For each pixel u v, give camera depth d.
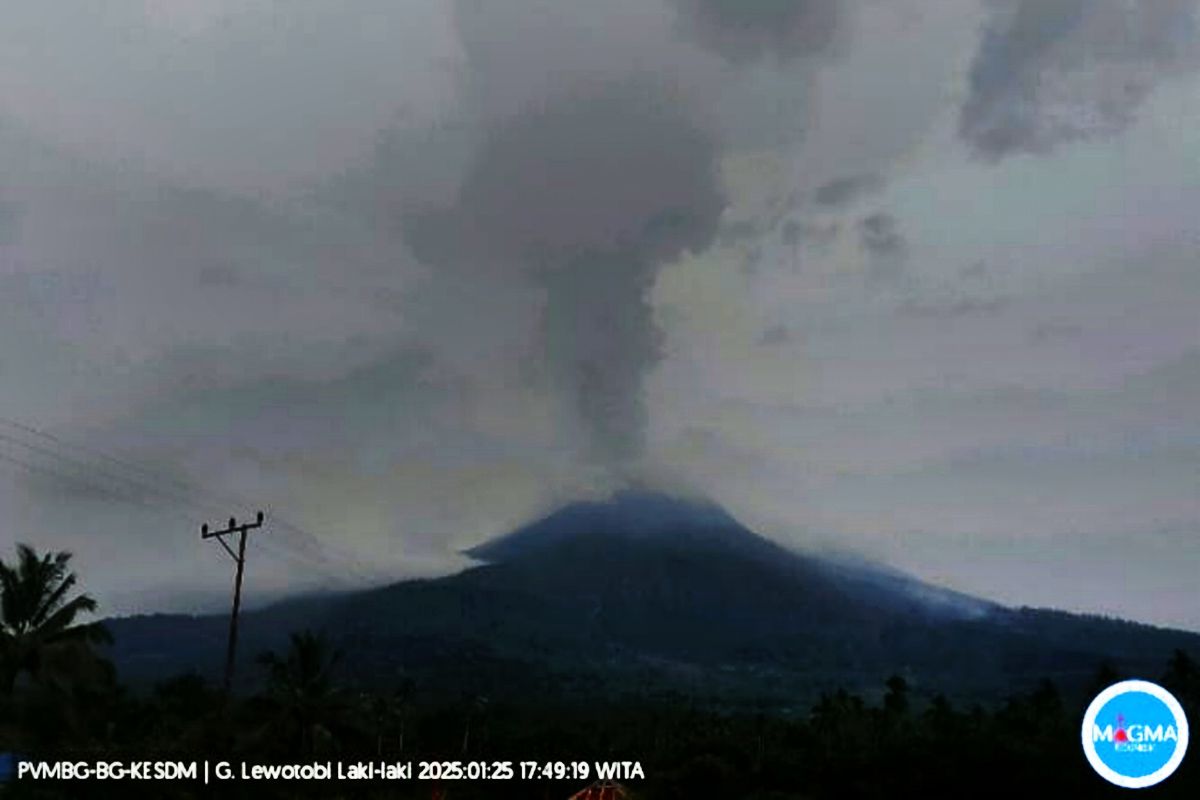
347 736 81.38
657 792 94.75
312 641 81.38
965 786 80.06
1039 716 94.81
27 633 56.09
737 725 144.00
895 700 123.12
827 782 89.38
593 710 184.50
